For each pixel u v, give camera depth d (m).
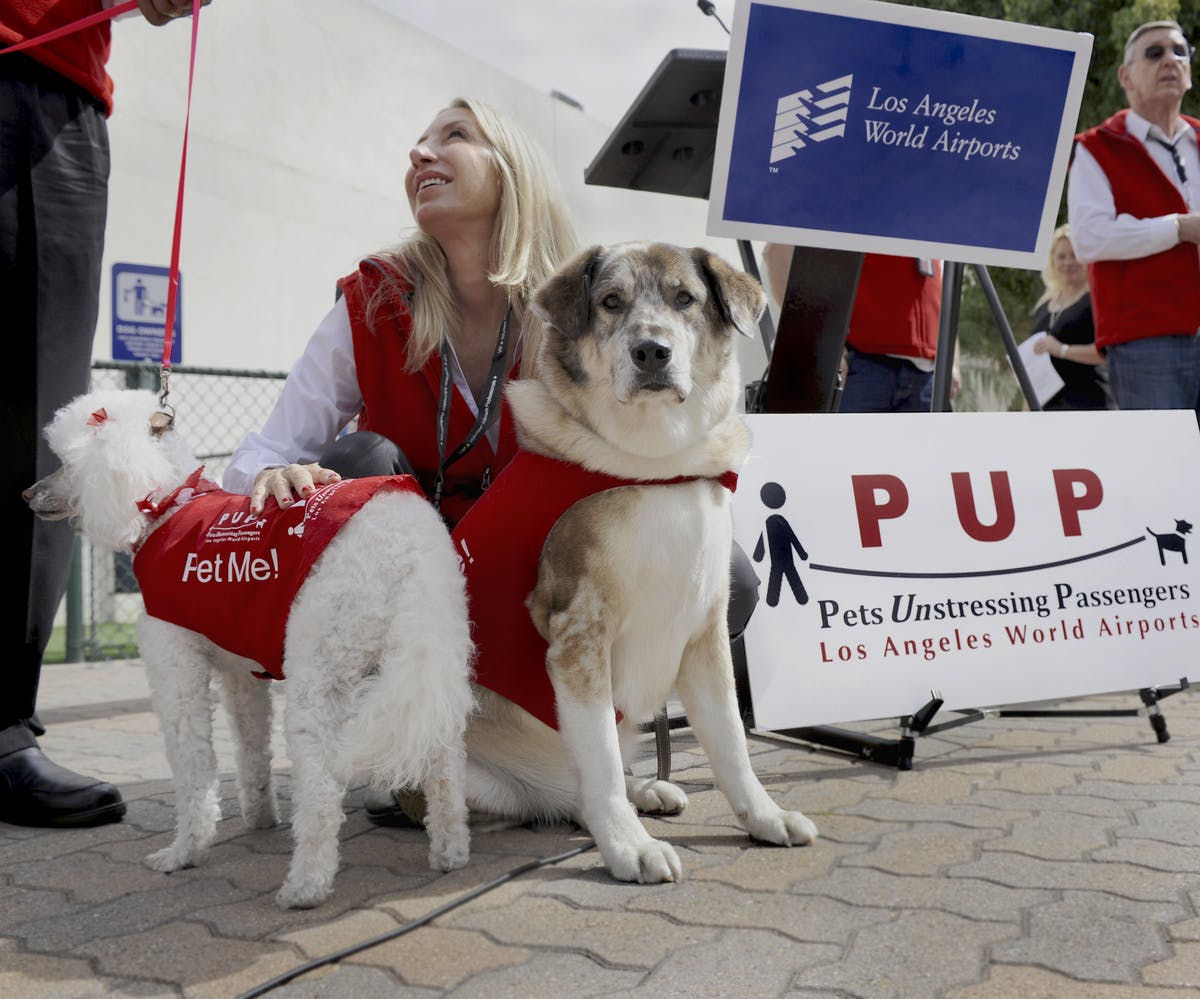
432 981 1.84
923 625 3.33
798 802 2.88
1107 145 4.98
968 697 3.29
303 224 10.77
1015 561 3.47
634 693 2.58
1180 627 3.58
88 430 2.48
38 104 2.98
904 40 3.41
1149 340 4.97
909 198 3.54
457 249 3.32
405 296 3.20
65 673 6.25
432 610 2.16
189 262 9.50
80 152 3.11
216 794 2.54
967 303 12.58
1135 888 2.14
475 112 3.30
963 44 3.47
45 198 3.01
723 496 2.61
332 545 2.18
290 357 10.58
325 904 2.23
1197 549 3.68
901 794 2.92
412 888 2.31
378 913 2.17
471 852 2.58
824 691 3.18
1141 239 4.79
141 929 2.13
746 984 1.78
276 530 2.29
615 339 2.47
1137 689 3.47
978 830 2.56
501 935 2.04
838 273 3.56
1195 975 1.75
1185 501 3.71
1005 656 3.37
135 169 9.00
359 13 11.66
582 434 2.52
